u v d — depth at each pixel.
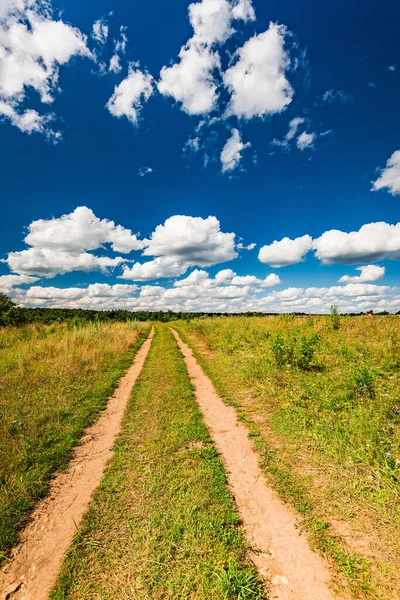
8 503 3.44
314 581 2.43
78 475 4.17
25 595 2.46
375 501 3.25
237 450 4.61
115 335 17.19
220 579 2.42
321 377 7.09
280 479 3.79
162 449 4.70
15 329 17.80
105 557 2.74
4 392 7.16
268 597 2.32
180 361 11.69
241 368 9.19
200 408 6.50
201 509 3.29
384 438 4.12
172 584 2.43
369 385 5.61
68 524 3.23
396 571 2.44
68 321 22.80
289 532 2.96
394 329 10.16
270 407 6.12
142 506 3.39
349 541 2.79
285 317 16.91
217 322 23.33
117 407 6.89
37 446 4.81
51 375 8.52
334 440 4.43
